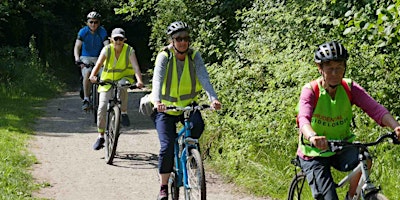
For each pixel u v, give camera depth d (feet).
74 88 76.84
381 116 15.74
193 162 20.08
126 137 37.42
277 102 27.66
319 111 15.98
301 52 29.81
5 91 58.08
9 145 32.71
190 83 21.01
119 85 30.96
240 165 26.81
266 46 34.01
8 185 24.66
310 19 30.60
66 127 41.32
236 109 30.09
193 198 19.99
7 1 76.89
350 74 26.04
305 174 16.44
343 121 16.14
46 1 84.58
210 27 44.21
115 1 94.68
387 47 26.68
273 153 27.04
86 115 47.42
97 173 28.32
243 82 31.78
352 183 15.84
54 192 24.93
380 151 23.88
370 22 24.45
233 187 25.48
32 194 24.26
